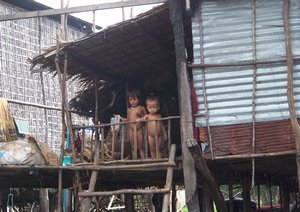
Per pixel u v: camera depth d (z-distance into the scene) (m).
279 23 9.51
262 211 16.22
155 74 12.97
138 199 18.56
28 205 16.98
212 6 9.70
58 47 10.59
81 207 10.12
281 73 9.44
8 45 15.24
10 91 15.10
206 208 10.66
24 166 10.59
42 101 16.03
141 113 10.97
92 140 11.42
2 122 11.44
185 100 9.65
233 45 9.59
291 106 9.23
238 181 13.12
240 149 9.45
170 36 10.96
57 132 16.52
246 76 9.52
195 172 9.59
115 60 11.71
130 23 10.09
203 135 9.56
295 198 16.66
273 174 13.19
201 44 9.68
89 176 10.95
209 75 9.62
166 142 10.67
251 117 9.45
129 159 10.74
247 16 9.61
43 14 10.28
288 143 9.33
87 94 13.46
